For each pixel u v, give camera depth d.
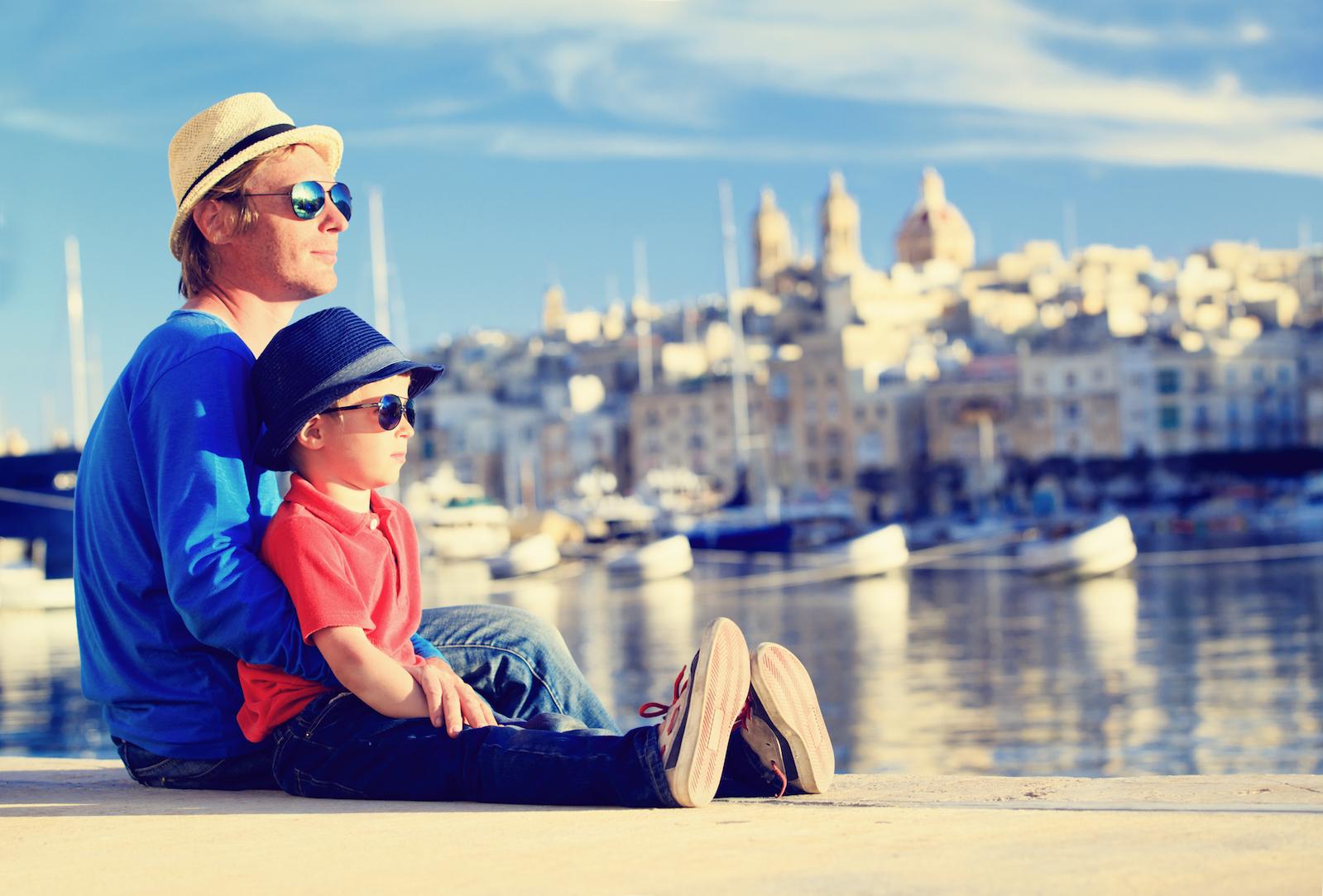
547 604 60.84
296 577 3.92
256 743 4.17
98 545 4.20
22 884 3.09
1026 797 3.72
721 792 4.00
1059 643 41.44
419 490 109.44
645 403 140.75
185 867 3.17
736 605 58.12
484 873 3.00
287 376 4.02
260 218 4.38
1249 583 59.47
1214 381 122.31
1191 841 2.99
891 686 34.22
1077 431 123.00
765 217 195.25
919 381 128.88
